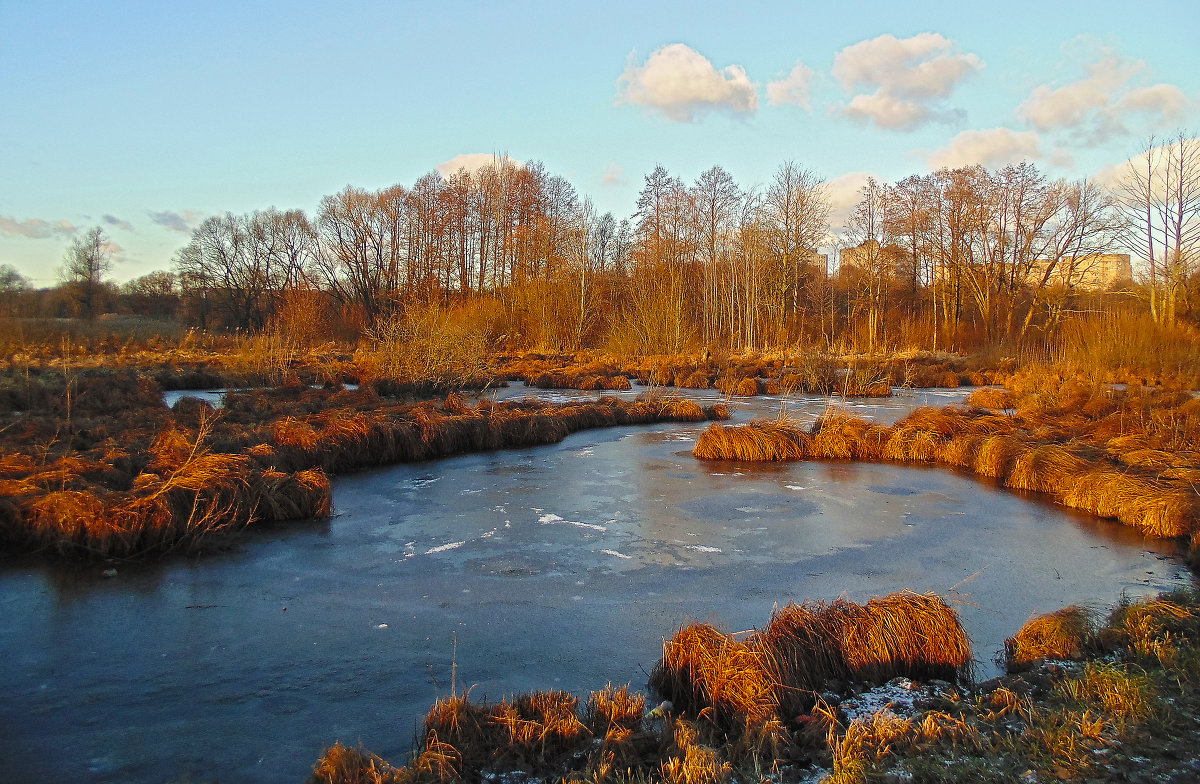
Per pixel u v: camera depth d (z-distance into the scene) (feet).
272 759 14.39
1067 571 25.36
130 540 25.54
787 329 139.23
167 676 17.62
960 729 13.52
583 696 16.76
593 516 31.65
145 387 57.41
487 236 153.58
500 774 13.20
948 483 38.52
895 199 147.54
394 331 71.41
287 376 72.23
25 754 14.48
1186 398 63.93
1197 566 25.57
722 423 58.75
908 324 146.10
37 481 28.22
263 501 30.01
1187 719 13.56
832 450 45.27
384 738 15.08
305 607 21.80
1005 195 137.90
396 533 28.94
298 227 181.47
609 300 141.49
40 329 99.14
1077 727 13.35
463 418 47.14
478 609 21.80
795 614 17.79
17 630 19.93
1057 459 36.96
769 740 13.75
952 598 22.86
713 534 29.32
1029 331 134.82
